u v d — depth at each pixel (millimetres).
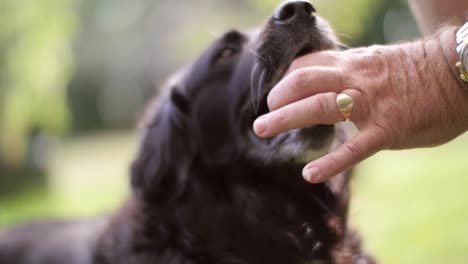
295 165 1112
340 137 1101
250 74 1106
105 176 4441
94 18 6996
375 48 904
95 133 8547
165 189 1173
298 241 1145
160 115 1203
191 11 5238
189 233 1154
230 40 1169
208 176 1162
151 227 1167
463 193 2934
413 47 903
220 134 1158
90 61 7434
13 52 3465
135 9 6965
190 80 1187
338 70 877
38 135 3957
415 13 1009
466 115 896
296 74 875
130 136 7688
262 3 2781
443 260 2002
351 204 1194
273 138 1104
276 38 1063
